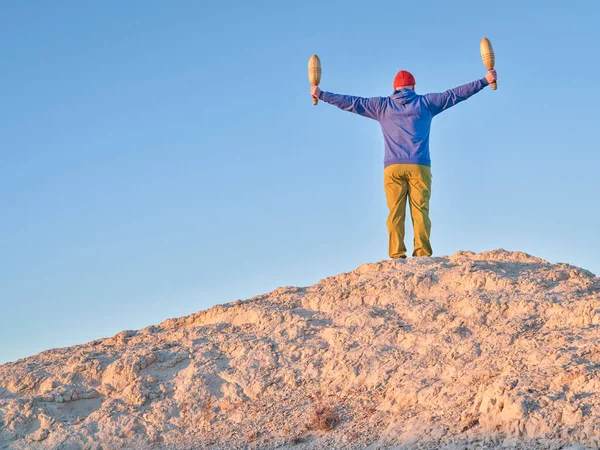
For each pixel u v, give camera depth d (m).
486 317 11.49
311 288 14.16
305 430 10.43
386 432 9.76
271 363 12.03
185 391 11.87
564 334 10.38
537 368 9.67
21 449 11.40
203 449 10.70
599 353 9.58
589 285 11.91
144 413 11.69
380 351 11.52
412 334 11.60
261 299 14.32
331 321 12.71
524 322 11.05
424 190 14.05
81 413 12.09
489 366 10.17
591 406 8.60
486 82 13.67
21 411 11.97
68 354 13.95
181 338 13.45
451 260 13.71
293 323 12.80
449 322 11.66
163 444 11.13
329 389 11.21
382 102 14.15
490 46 13.61
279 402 11.28
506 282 12.24
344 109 14.31
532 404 8.90
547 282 12.20
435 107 14.05
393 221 14.17
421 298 12.60
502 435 8.79
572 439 8.30
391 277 13.11
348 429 10.12
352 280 13.77
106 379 12.52
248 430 10.86
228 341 12.76
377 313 12.40
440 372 10.60
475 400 9.52
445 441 9.06
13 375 13.12
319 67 14.20
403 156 13.98
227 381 11.95
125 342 13.93
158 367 12.51
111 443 11.27
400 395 10.39
